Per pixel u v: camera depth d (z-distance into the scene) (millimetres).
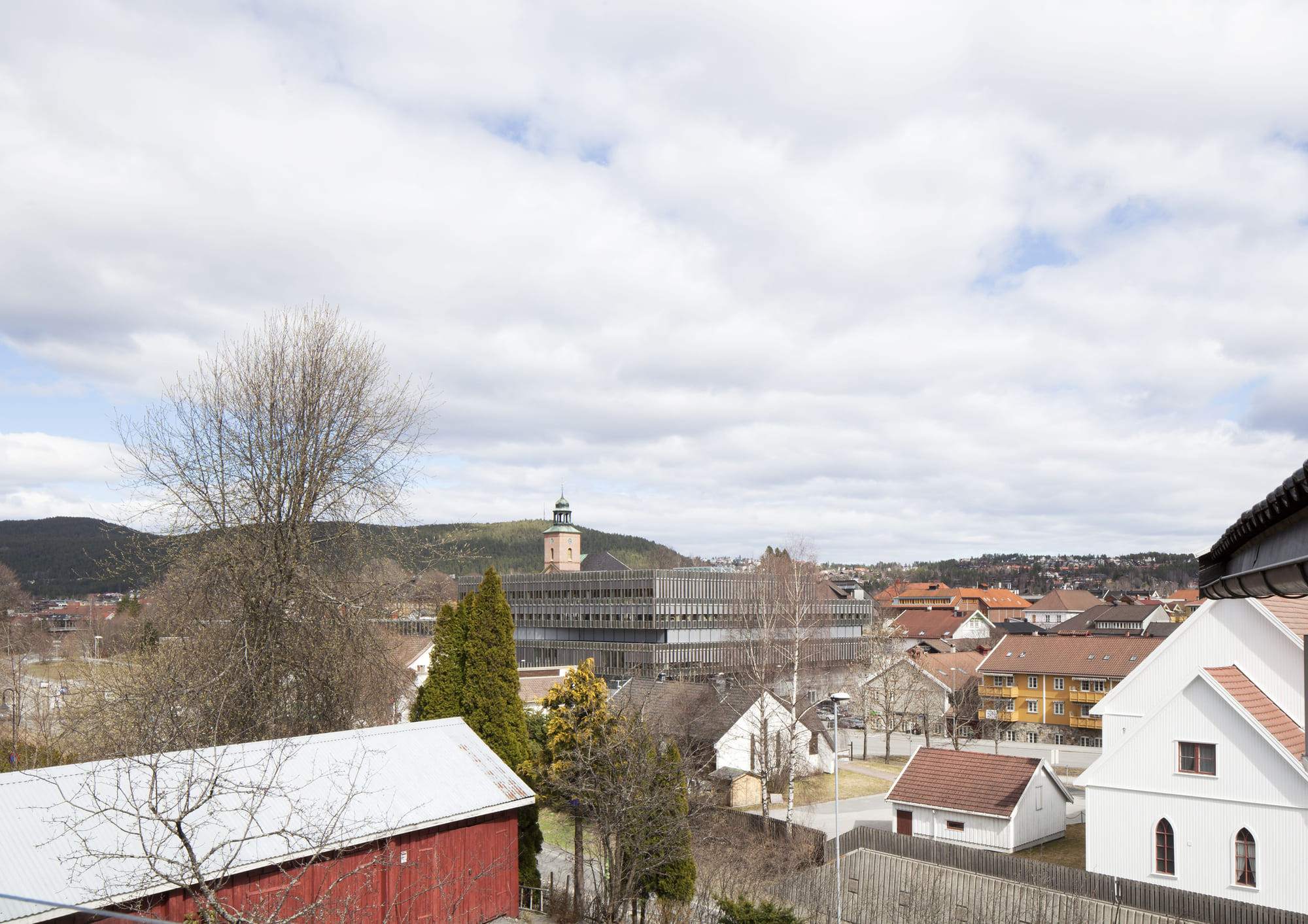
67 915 14930
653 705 53031
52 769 17641
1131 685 35031
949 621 116812
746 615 66438
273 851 17719
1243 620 32156
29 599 116500
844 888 31234
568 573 104375
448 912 22047
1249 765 27703
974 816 36531
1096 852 30703
